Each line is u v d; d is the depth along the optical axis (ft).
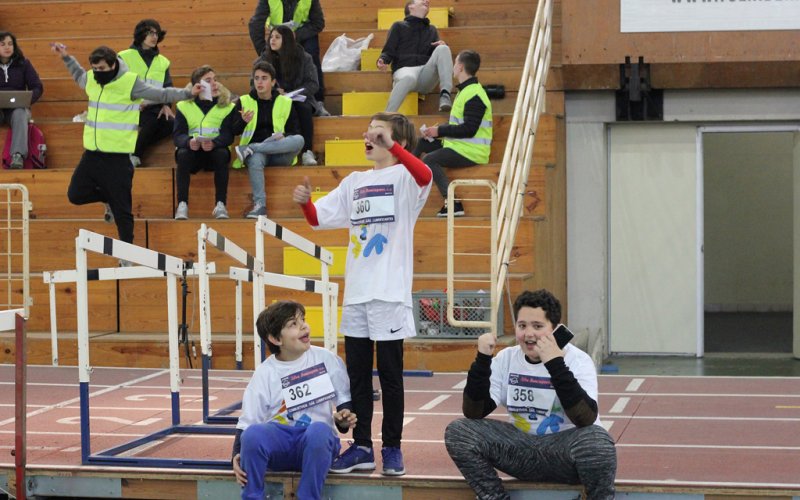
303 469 24.94
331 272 51.01
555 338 24.29
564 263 58.75
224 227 52.65
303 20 59.62
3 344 49.52
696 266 59.16
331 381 25.82
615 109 58.08
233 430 31.24
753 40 55.11
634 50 55.93
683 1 55.47
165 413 35.17
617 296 59.93
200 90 51.88
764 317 81.20
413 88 57.62
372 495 26.07
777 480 25.46
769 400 36.47
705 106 57.47
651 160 59.16
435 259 51.44
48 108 62.44
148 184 55.62
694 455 28.35
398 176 25.81
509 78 59.11
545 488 25.05
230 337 49.03
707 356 59.82
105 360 48.88
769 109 57.06
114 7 67.51
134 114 49.73
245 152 53.26
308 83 57.26
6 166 57.52
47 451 29.48
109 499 27.48
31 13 68.03
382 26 64.49
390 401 26.02
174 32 67.10
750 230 85.92
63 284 52.03
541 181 52.70
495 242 43.55
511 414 24.79
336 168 54.13
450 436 24.77
